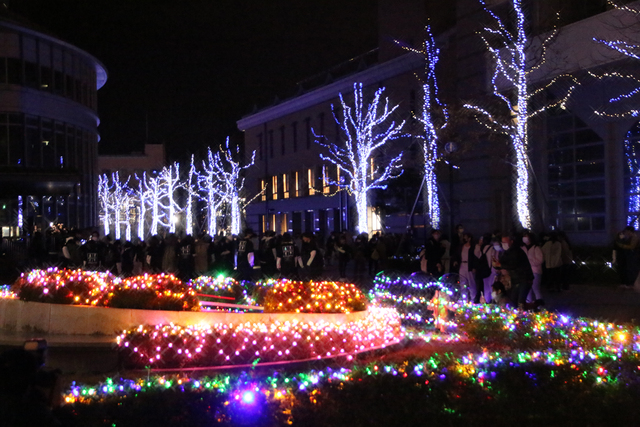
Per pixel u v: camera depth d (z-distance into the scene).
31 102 41.22
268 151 67.75
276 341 10.28
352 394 6.84
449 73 33.53
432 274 18.05
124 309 10.78
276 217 66.25
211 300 14.78
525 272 14.39
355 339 10.95
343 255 28.00
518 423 6.05
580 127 27.36
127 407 6.32
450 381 7.31
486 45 28.12
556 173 28.56
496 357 9.01
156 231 89.75
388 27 47.41
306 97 58.00
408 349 11.30
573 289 20.30
